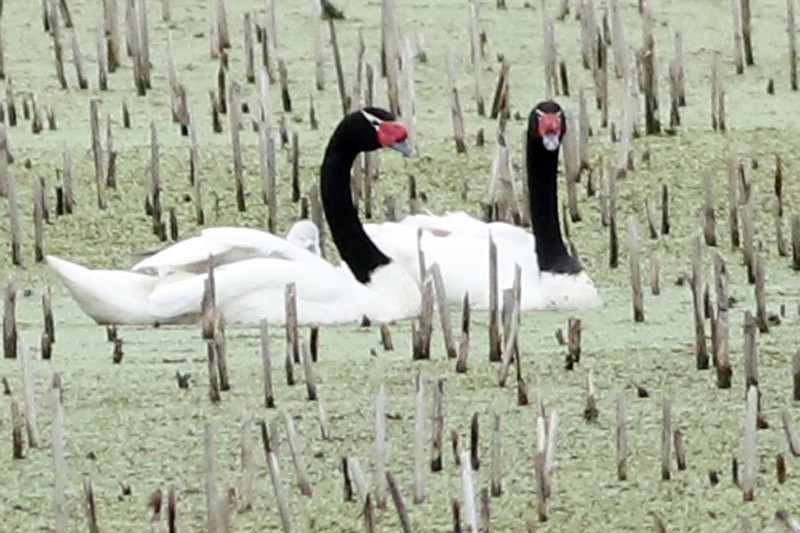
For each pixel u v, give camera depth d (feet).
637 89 72.59
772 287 59.82
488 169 68.64
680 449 43.96
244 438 41.96
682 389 49.21
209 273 53.06
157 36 80.74
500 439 42.98
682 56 74.33
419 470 42.14
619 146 69.82
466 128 72.13
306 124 72.43
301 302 54.85
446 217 59.57
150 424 46.85
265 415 47.29
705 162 69.26
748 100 75.77
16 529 41.60
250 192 66.80
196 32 81.20
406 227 58.39
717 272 52.70
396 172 68.39
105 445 45.62
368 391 48.98
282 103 74.02
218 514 39.75
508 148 68.39
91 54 78.89
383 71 76.07
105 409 47.85
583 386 49.49
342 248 57.47
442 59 78.64
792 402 48.14
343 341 53.31
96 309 54.24
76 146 69.51
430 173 68.39
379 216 66.49
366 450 45.06
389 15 74.79
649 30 73.36
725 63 79.36
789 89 77.00
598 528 41.42
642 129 71.87
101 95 74.74
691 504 42.39
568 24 82.64
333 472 43.83
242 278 54.34
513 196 64.85
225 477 43.78
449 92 75.82
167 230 64.54
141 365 51.03
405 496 42.60
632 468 44.09
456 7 83.56
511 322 49.14
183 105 71.67
